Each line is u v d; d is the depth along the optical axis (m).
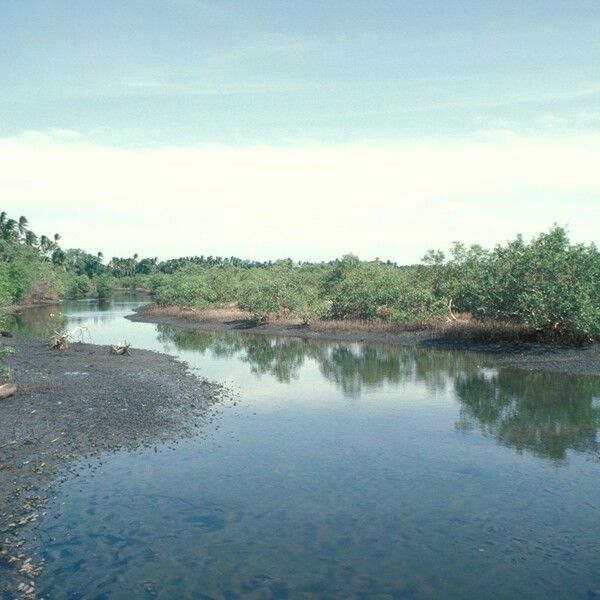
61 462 18.58
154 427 22.80
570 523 14.32
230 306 86.62
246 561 12.59
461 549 13.08
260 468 18.31
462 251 57.12
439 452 19.84
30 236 176.75
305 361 42.19
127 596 11.21
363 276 66.25
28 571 12.07
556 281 42.50
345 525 14.30
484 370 36.59
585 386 31.05
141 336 61.16
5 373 32.47
